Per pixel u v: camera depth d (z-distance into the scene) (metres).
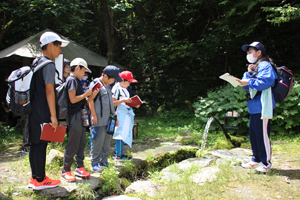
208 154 4.86
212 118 5.83
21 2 10.24
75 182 3.26
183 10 11.16
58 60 4.35
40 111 2.79
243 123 7.76
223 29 10.13
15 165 4.29
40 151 2.88
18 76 2.69
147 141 6.97
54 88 2.88
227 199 2.96
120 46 14.65
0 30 10.64
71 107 3.27
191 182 3.44
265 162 3.84
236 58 11.46
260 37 10.66
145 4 12.33
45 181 2.97
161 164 4.54
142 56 12.55
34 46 8.62
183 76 12.64
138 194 3.14
